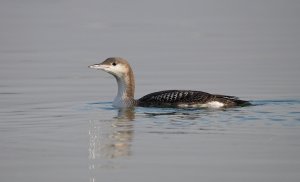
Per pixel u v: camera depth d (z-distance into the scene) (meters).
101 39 30.11
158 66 22.83
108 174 10.75
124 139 12.80
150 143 12.45
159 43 28.58
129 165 11.20
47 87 19.42
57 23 35.94
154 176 10.59
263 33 31.16
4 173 10.86
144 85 19.69
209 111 15.23
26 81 20.42
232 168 10.91
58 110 15.95
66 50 27.00
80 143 12.60
